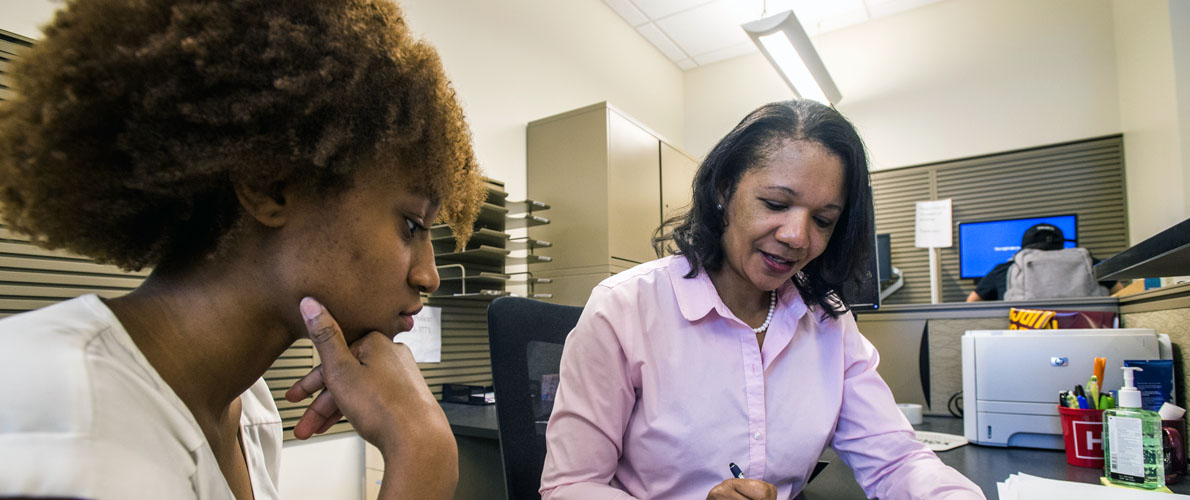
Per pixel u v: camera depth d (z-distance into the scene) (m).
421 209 0.46
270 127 0.39
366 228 0.42
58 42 0.36
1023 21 3.61
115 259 0.43
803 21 3.95
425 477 0.42
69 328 0.32
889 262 3.64
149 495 0.30
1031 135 3.55
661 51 4.14
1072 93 3.47
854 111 4.00
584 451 0.82
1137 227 3.18
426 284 0.47
